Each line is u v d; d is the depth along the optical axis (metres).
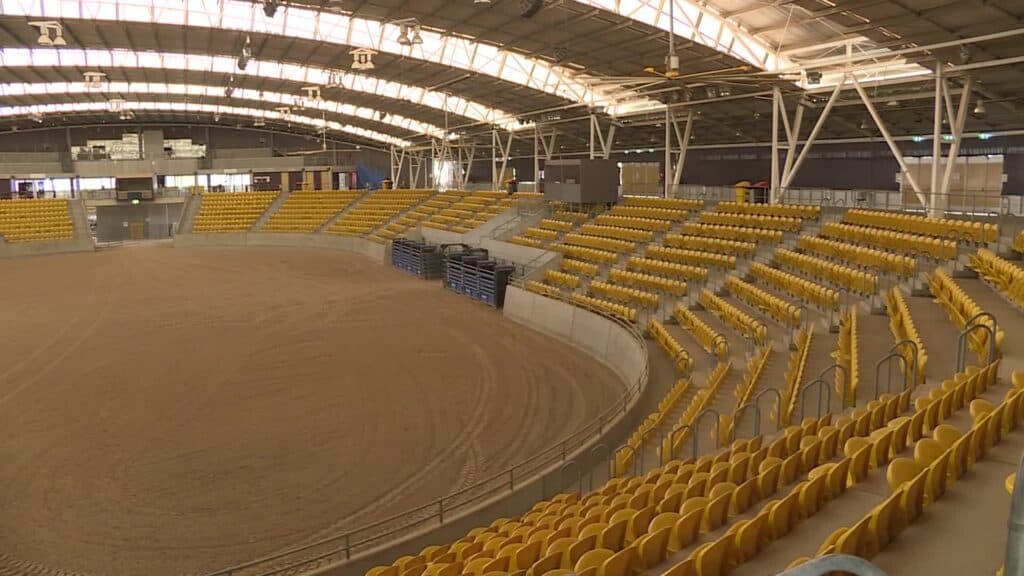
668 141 41.09
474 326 30.03
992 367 11.66
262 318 31.23
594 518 9.80
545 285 32.72
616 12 29.58
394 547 11.90
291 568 11.56
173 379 22.05
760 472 9.80
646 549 8.03
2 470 15.30
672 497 9.60
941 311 18.89
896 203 35.06
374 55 41.94
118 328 29.30
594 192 40.84
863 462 8.80
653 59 35.31
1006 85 29.81
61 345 26.48
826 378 16.02
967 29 23.75
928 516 7.18
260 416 18.66
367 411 19.06
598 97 46.69
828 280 24.03
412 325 30.03
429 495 14.19
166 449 16.42
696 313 26.11
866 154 47.75
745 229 32.00
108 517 13.24
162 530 12.77
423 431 17.61
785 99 36.44
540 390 21.11
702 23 30.31
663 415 16.58
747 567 7.22
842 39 28.70
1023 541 3.66
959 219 26.16
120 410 19.16
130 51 46.53
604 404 19.75
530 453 16.20
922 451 7.98
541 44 35.91
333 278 43.00
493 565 8.87
